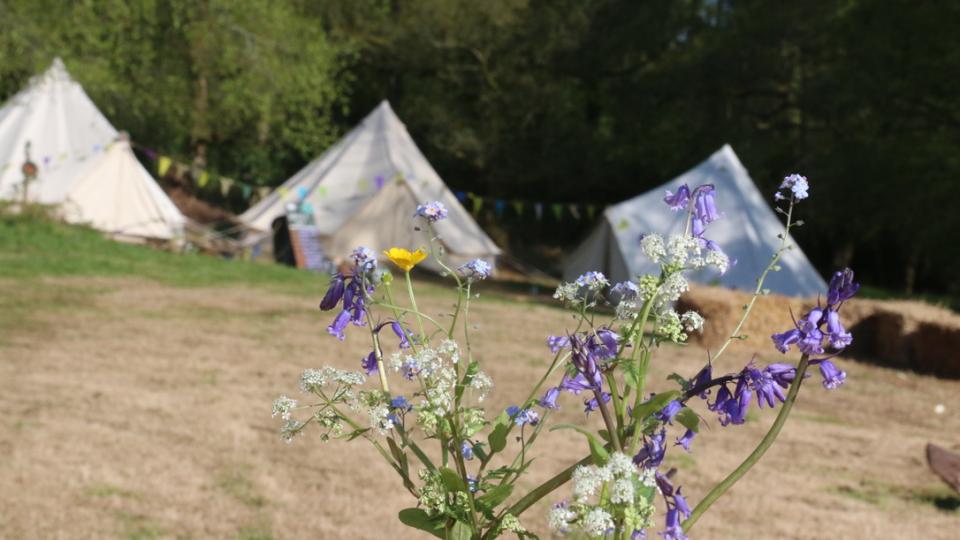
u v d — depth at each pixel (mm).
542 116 34062
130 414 7789
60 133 22188
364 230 21906
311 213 21312
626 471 1377
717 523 5812
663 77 31484
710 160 20922
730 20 31859
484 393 1619
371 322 1679
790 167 31422
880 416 9805
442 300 16281
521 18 32875
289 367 10023
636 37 31766
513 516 1590
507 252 33375
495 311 15562
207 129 32031
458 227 22516
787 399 1483
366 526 5539
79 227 20250
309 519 5613
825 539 5656
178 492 6000
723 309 13094
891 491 7012
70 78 22922
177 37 28234
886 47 26844
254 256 21875
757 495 6504
